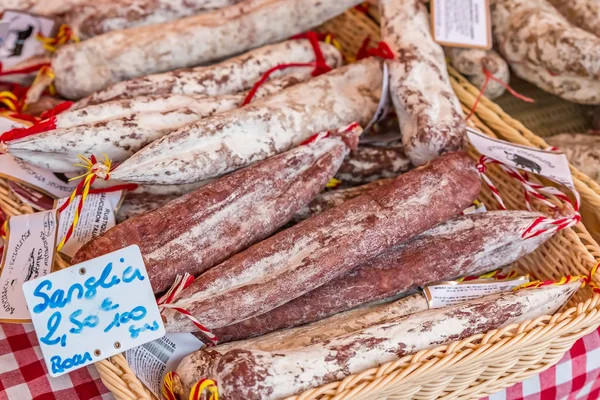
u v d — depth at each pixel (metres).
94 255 1.05
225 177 1.18
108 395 1.13
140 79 1.39
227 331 1.12
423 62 1.40
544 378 1.22
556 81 1.58
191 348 1.10
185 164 1.15
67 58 1.45
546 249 1.32
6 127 1.27
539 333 1.06
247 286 1.06
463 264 1.19
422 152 1.28
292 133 1.27
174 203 1.14
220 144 1.20
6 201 1.24
